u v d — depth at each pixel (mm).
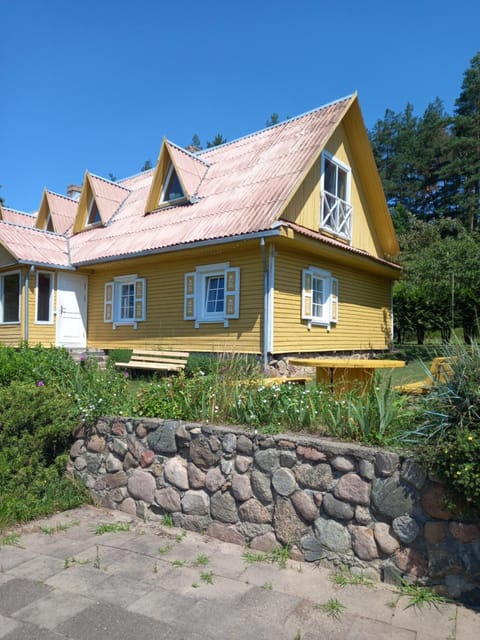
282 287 11156
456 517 2807
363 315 15375
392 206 46750
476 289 14219
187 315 12203
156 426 4184
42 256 14164
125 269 14164
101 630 2527
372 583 2990
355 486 3123
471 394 2982
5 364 5715
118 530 3926
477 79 39594
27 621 2617
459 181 40969
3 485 4281
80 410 4766
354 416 3443
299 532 3334
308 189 12305
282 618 2627
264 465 3520
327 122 12969
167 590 2939
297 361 6480
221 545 3605
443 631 2498
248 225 10359
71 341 14875
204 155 16406
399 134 50000
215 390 4363
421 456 2918
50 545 3648
